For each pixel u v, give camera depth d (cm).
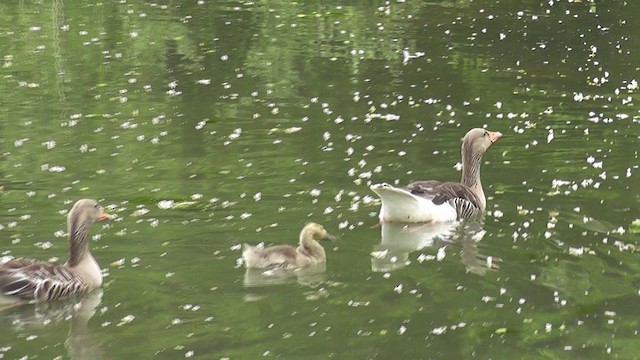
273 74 2477
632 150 1870
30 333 1156
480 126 2036
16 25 3072
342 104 2198
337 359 1087
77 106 2186
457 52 2702
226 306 1220
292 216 1526
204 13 3269
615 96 2264
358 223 1512
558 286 1289
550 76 2447
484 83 2384
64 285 1236
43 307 1223
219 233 1449
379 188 1501
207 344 1120
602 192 1645
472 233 1491
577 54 2677
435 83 2384
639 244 1421
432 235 1486
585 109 2158
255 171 1742
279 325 1168
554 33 2936
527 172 1759
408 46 2783
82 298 1248
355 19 3175
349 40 2862
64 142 1919
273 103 2203
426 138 1950
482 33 2944
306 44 2816
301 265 1342
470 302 1242
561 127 2027
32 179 1695
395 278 1314
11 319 1195
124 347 1115
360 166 1777
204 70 2522
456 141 1931
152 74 2480
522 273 1332
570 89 2325
